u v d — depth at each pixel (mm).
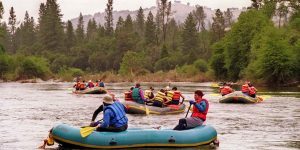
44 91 40875
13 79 75062
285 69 52969
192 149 11062
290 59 52719
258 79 55969
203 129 11664
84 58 119625
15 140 12484
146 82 71938
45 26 130500
